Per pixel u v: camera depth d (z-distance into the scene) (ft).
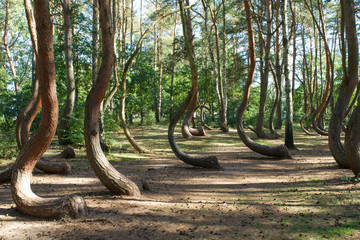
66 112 48.57
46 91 14.98
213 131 83.15
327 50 60.18
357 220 14.90
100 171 19.83
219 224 14.87
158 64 122.93
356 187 21.40
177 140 63.21
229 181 26.00
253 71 41.22
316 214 16.17
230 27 89.15
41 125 15.75
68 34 49.57
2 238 12.88
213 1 86.38
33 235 13.24
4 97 75.05
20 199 16.08
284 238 12.92
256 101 120.67
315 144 57.62
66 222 14.90
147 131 82.48
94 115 19.71
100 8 18.71
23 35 103.86
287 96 50.42
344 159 29.43
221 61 117.91
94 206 17.48
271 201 19.30
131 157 40.75
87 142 19.75
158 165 34.99
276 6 75.51
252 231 13.84
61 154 37.55
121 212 16.47
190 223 14.98
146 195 20.53
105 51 18.97
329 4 84.94
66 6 50.11
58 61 66.03
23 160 16.48
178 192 21.85
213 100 107.04
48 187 23.16
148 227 14.33
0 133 38.88
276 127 92.38
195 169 32.01
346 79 29.45
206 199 19.92
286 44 49.70
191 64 29.09
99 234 13.38
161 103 126.52
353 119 23.80
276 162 36.91
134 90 90.27
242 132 42.16
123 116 44.45
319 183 23.91
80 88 69.00
